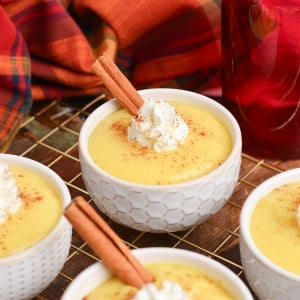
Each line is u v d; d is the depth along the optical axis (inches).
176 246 28.5
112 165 27.7
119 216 27.6
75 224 24.2
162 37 34.3
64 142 32.0
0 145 31.9
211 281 24.5
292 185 27.0
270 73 29.9
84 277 24.4
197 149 27.9
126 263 24.4
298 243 25.1
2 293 25.6
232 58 30.8
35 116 33.2
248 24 29.7
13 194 26.2
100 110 29.5
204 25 33.9
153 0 33.4
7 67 32.1
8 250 25.3
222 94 32.2
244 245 25.3
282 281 24.5
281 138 30.8
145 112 28.1
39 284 26.0
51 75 33.4
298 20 29.2
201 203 27.3
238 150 27.8
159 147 27.8
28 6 32.9
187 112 29.6
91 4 33.7
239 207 29.5
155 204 26.9
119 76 29.3
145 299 23.3
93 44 34.6
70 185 30.2
